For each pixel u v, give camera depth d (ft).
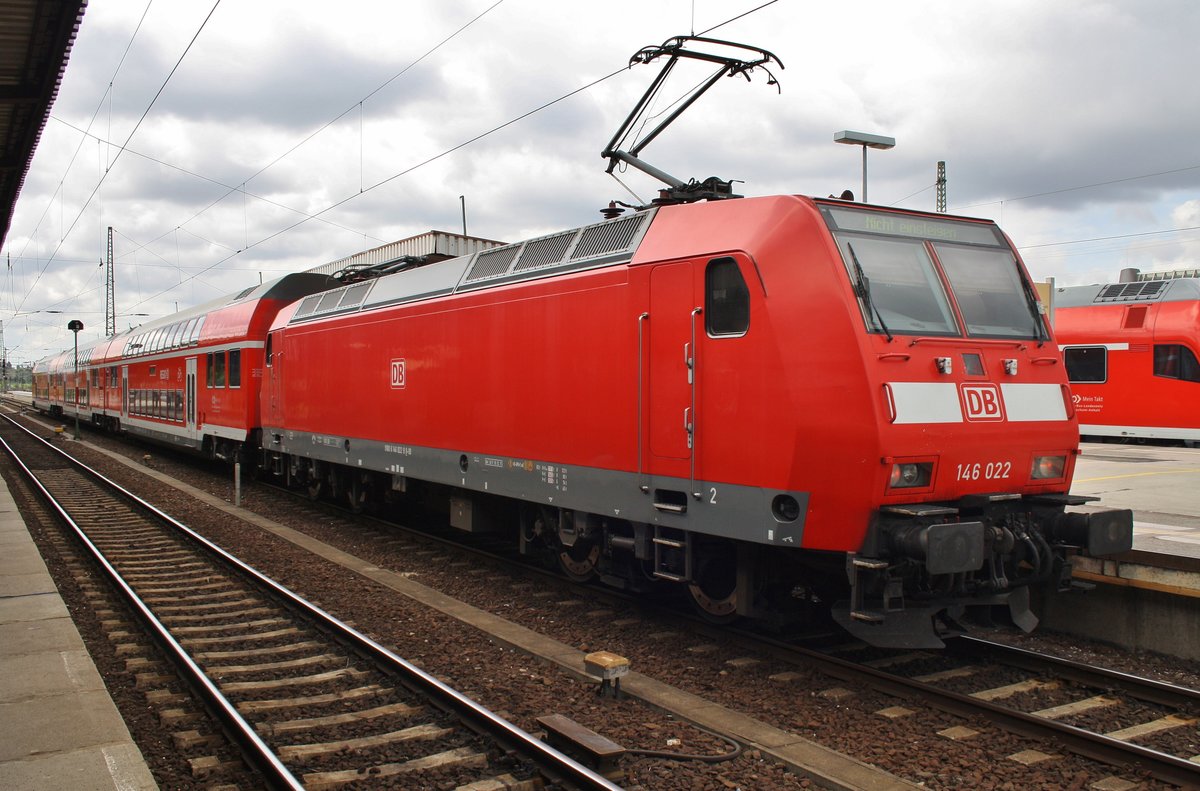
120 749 16.10
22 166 39.50
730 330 22.24
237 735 17.52
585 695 20.40
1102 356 75.56
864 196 55.01
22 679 20.12
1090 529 21.39
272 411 54.34
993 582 21.31
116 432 109.91
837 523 20.27
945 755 17.06
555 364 28.43
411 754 16.87
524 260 31.22
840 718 18.95
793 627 26.18
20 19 25.46
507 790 15.24
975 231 24.36
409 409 37.73
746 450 21.59
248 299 63.00
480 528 35.63
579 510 27.61
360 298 43.98
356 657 23.12
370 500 46.52
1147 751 16.37
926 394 20.67
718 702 20.16
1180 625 23.56
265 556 37.58
